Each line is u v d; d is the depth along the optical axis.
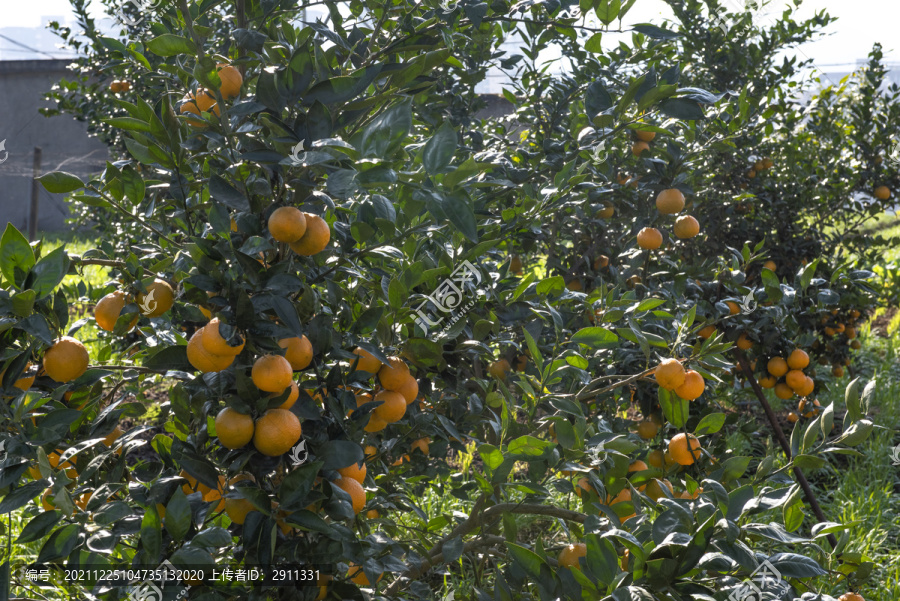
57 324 1.68
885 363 7.73
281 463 1.70
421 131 4.04
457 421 2.74
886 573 3.88
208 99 1.93
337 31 2.43
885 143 6.52
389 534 2.78
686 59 5.61
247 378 1.49
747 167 5.77
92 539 1.51
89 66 5.48
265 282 1.51
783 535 1.65
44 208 16.47
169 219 2.37
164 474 1.86
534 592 2.97
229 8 3.98
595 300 2.93
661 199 3.37
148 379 3.03
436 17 2.18
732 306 3.84
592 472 2.24
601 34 2.53
